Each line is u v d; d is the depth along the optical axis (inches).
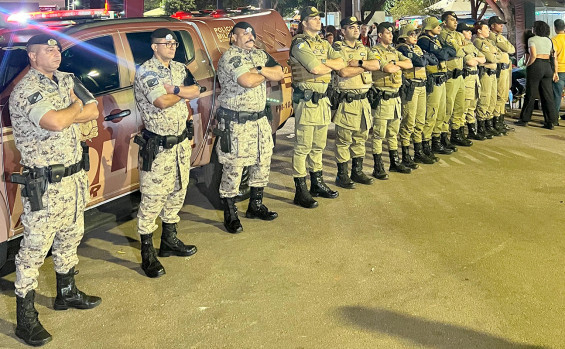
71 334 125.9
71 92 121.2
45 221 119.1
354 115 227.5
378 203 217.2
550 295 142.0
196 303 139.4
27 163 116.4
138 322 130.6
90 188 153.5
